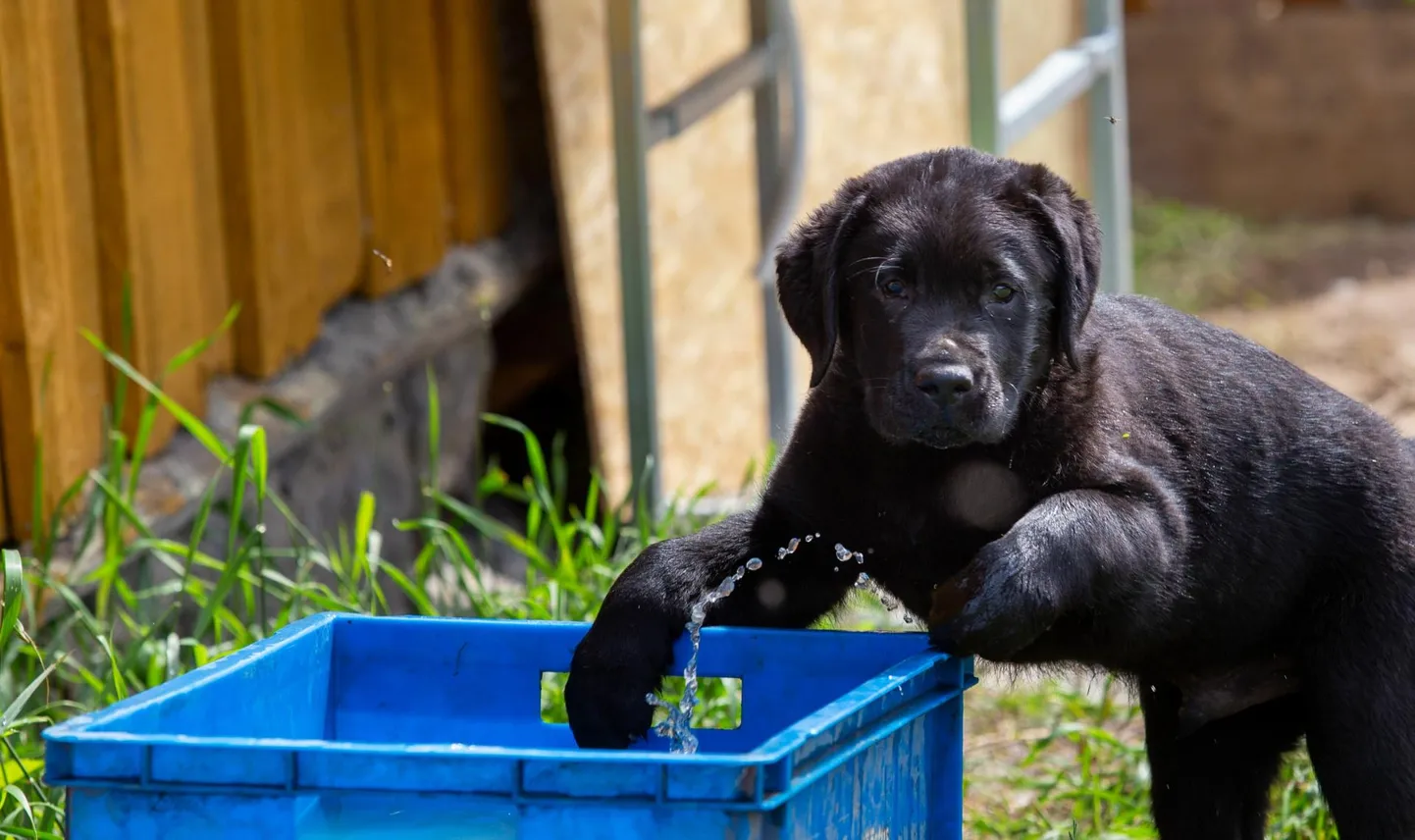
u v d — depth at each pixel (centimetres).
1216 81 2144
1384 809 602
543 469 851
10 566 606
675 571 554
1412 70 2095
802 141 1043
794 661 522
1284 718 654
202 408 837
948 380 546
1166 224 1997
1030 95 1109
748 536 580
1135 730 804
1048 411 579
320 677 520
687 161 1097
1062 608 524
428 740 534
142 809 404
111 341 780
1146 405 597
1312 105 2120
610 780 391
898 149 1214
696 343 1096
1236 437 608
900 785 469
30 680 696
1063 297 582
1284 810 699
